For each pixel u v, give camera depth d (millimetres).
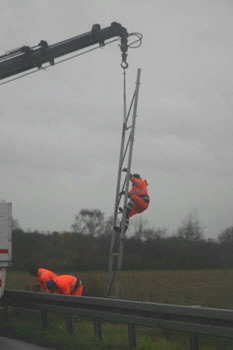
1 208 11453
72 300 10055
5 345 9570
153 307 8352
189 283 26344
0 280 11281
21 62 16000
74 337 9656
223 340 8539
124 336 9992
